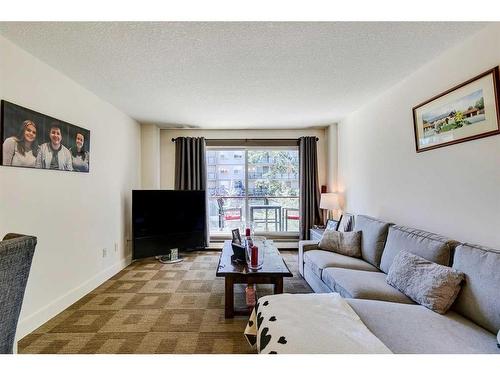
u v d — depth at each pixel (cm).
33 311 221
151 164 465
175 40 197
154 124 464
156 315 245
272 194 519
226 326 226
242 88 295
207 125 471
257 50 212
